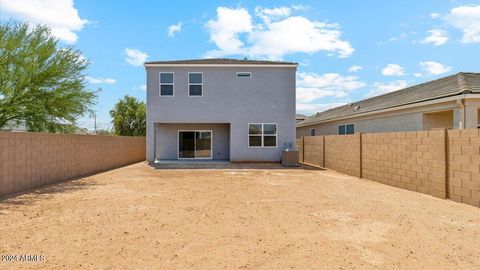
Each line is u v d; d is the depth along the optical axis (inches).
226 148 867.4
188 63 788.6
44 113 570.3
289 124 804.0
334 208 308.0
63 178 515.5
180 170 664.4
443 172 361.4
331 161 692.7
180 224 248.5
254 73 804.0
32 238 212.4
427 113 656.4
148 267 167.0
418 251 192.9
